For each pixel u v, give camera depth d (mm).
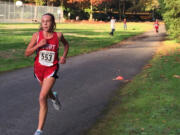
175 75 8812
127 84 8211
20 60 12219
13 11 52906
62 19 63938
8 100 6516
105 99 6738
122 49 17750
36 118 5426
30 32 27375
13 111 5781
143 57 14047
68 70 10344
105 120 5277
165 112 5500
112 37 26344
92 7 75812
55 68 4602
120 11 86188
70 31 32344
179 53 14602
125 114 5523
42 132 4469
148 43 21953
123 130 4684
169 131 4570
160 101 6191
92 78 9062
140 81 8359
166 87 7414
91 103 6422
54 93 5238
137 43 22000
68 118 5457
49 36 4527
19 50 15094
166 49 16891
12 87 7680
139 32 35938
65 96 6969
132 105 6043
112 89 7703
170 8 20734
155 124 4906
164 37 27859
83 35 26953
